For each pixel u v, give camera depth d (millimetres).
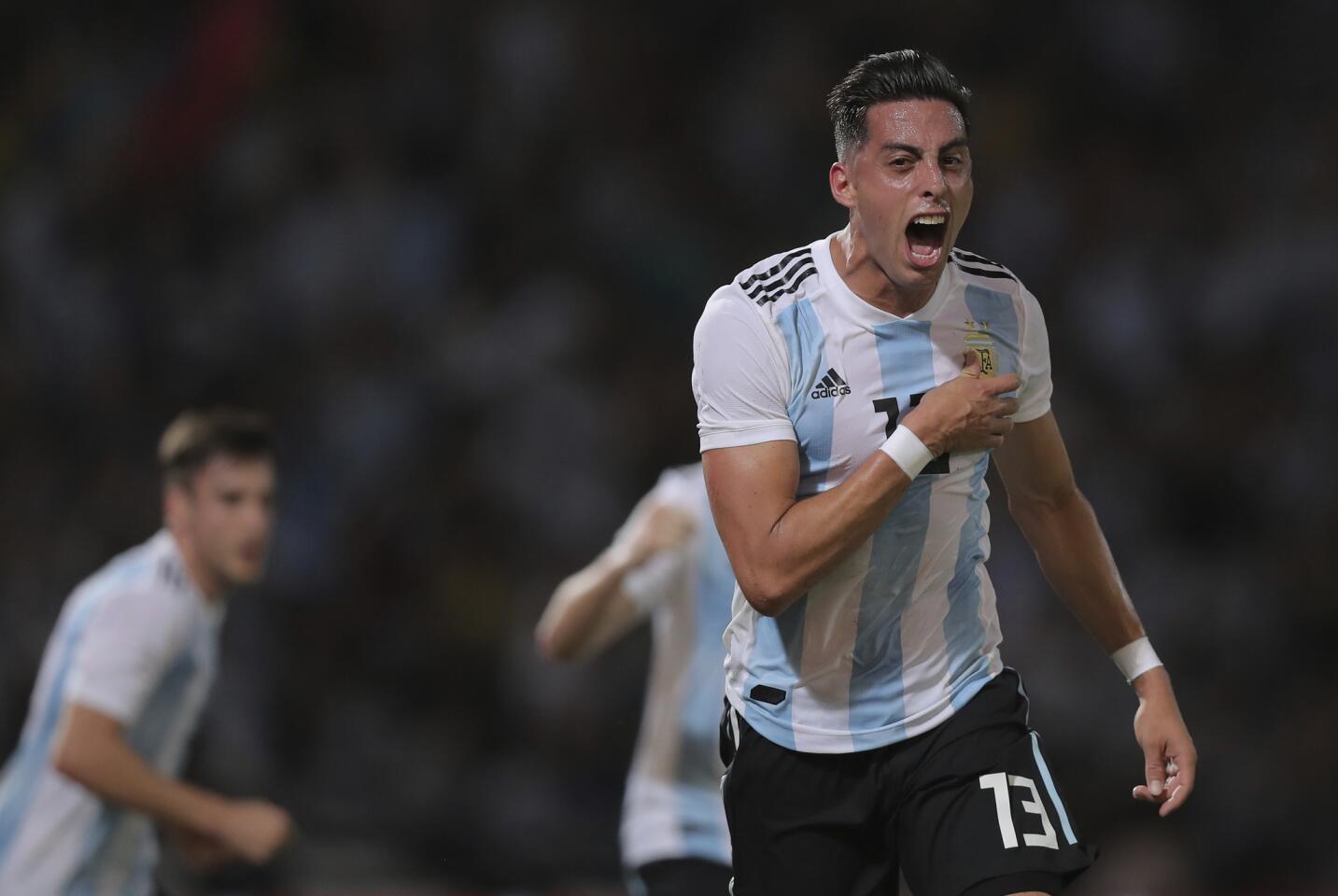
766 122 37656
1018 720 10703
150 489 30203
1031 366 10531
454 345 33000
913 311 10180
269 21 36906
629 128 37375
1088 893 26672
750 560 9805
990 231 36062
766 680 10789
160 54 37031
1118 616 11195
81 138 35906
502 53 37250
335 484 31016
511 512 31094
